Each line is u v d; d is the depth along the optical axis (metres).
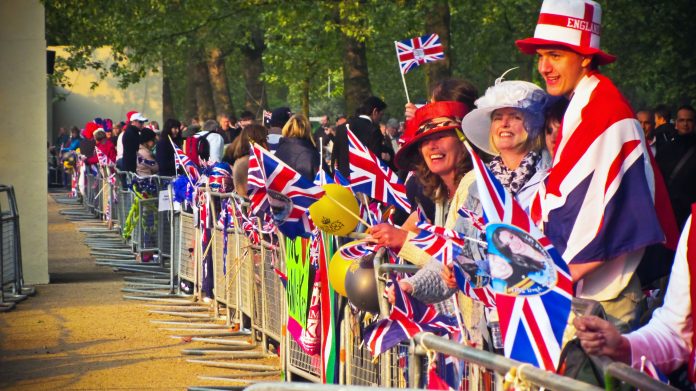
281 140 29.28
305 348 19.98
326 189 16.75
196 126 71.44
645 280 12.51
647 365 9.69
